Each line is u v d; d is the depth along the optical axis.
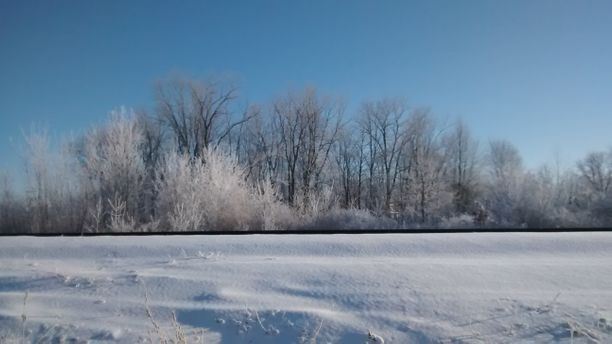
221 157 17.20
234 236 8.17
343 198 33.00
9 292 5.75
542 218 23.67
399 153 35.00
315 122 32.03
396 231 9.69
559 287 4.90
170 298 5.27
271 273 5.82
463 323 4.25
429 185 31.53
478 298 4.66
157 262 6.78
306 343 4.15
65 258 7.33
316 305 4.85
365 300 4.84
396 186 34.81
